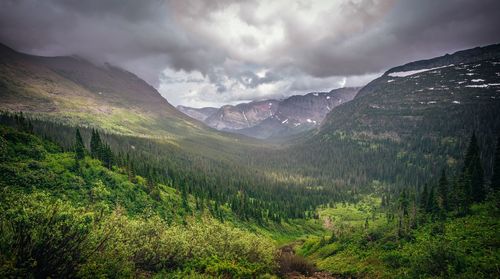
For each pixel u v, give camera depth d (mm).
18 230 15312
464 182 58906
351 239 61438
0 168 61219
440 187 62188
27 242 15070
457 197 56688
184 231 36094
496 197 51594
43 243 15398
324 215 166000
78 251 17281
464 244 33625
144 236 29672
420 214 56656
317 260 58312
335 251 58812
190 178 148125
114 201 72000
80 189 69375
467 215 48969
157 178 112312
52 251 15727
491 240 33000
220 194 131125
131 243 27547
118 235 22109
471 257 28984
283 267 39562
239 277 28516
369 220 139500
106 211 30906
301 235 124312
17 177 61469
